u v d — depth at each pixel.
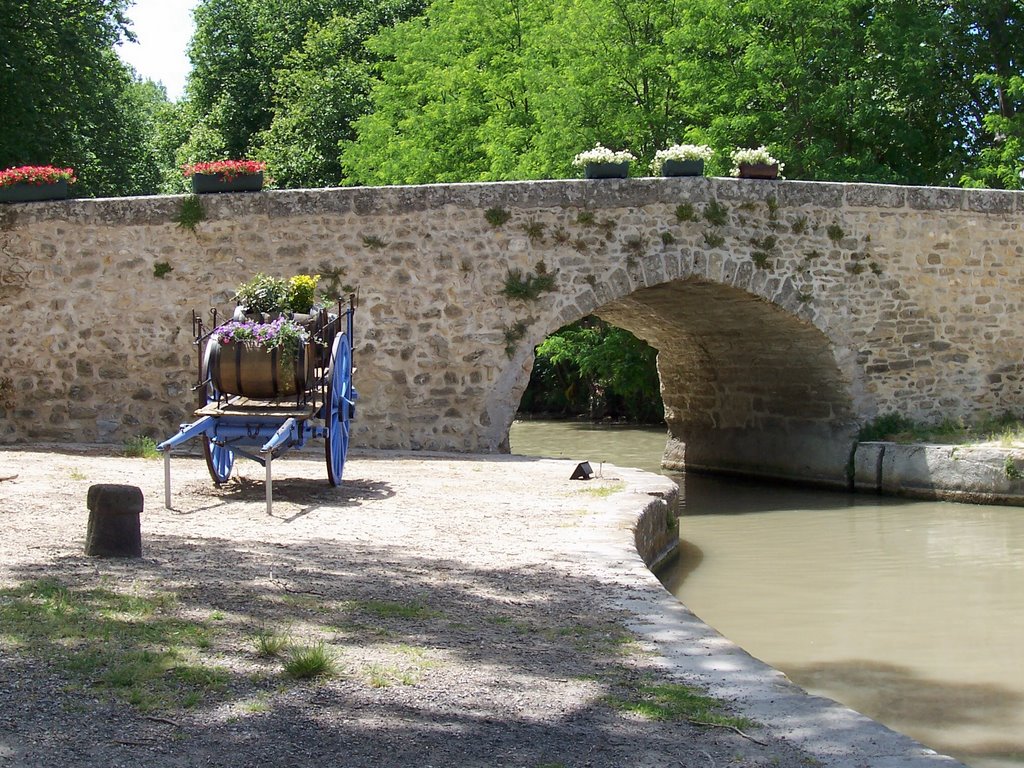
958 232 15.74
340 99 33.84
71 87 23.92
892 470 14.88
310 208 13.92
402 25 30.98
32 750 3.53
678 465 19.36
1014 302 16.11
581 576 6.53
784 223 14.77
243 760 3.57
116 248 14.02
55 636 4.67
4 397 14.12
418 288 14.01
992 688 6.25
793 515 13.41
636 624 5.44
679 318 17.17
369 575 6.38
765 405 17.00
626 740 3.88
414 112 29.11
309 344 9.73
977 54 24.03
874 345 15.37
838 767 3.68
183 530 7.75
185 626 4.97
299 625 5.14
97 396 14.11
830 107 21.41
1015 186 21.12
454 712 4.11
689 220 14.35
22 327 14.11
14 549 6.56
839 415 15.57
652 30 23.02
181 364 14.02
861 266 15.21
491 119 25.73
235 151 36.84
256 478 10.90
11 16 22.22
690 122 23.42
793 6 21.14
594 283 14.15
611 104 22.86
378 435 14.05
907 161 23.23
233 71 37.31
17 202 14.15
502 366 14.02
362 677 4.45
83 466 11.39
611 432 26.84
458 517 8.73
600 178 14.24
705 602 8.59
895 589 9.09
